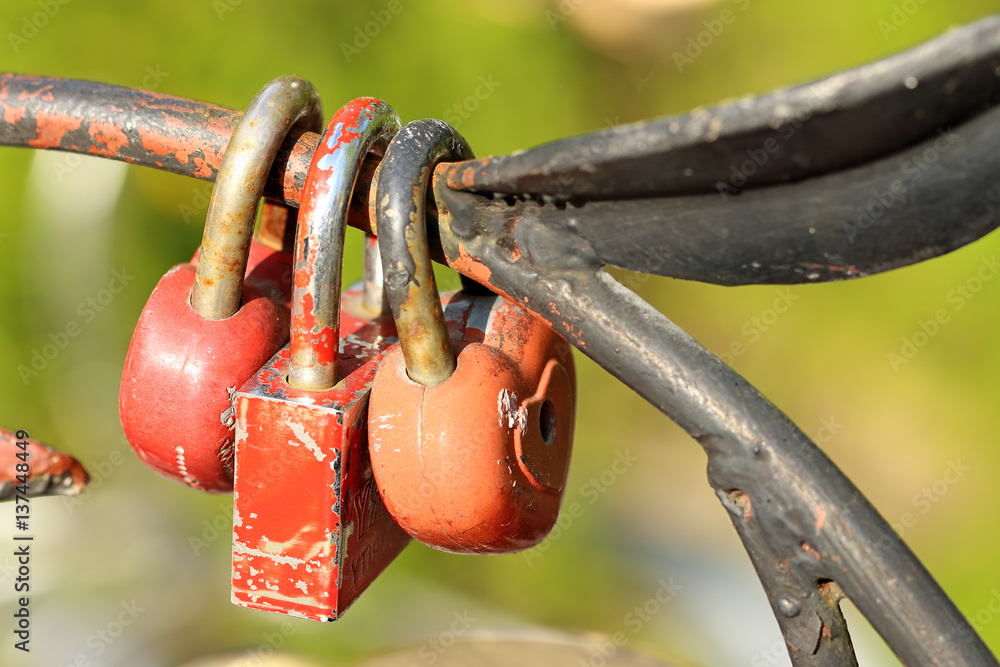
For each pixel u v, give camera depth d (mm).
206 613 1600
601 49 3357
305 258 495
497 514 496
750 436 472
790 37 3578
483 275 487
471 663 897
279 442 498
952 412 2873
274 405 497
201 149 508
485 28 2666
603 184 468
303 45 2258
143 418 511
